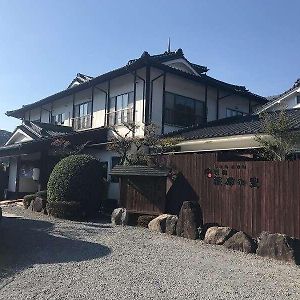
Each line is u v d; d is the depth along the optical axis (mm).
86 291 5641
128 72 17562
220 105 21438
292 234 9039
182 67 19484
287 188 9273
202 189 11320
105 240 9742
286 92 20812
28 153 19188
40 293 5520
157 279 6371
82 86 20281
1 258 7609
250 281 6434
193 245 9438
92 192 13984
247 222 10031
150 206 12539
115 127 18422
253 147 11867
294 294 5797
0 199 22281
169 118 18438
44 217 13852
